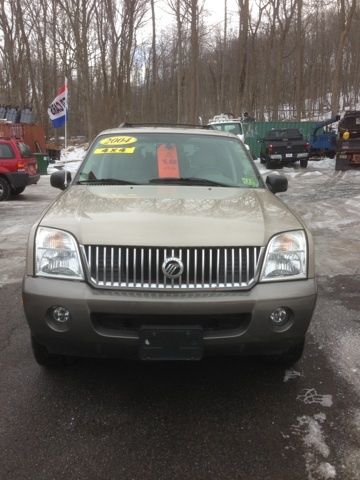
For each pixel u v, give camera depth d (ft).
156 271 10.70
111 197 13.25
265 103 164.04
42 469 9.40
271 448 10.04
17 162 47.50
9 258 24.53
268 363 13.41
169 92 158.51
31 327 11.18
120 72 110.32
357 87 206.28
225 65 162.30
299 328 11.12
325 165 78.38
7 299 18.60
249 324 10.73
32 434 10.44
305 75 192.24
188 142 16.81
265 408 11.49
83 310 10.60
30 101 157.17
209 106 180.34
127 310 10.50
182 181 15.16
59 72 157.38
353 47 199.82
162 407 11.53
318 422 10.91
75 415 11.15
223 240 10.91
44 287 10.89
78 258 10.89
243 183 15.42
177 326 10.59
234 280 10.87
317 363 13.66
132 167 15.62
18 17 128.47
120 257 10.77
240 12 114.42
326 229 31.58
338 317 16.90
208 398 11.94
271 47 130.31
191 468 9.47
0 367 13.29
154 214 11.77
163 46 150.00
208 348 10.78
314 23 178.29
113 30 108.78
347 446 10.08
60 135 180.45
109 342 10.73
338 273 22.29
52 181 16.71
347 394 12.07
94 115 118.11
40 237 11.34
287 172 69.51
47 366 13.07
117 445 10.12
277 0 164.14
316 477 9.21
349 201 42.14
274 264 11.08
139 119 160.66
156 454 9.86
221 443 10.21
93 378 12.79
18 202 46.19
